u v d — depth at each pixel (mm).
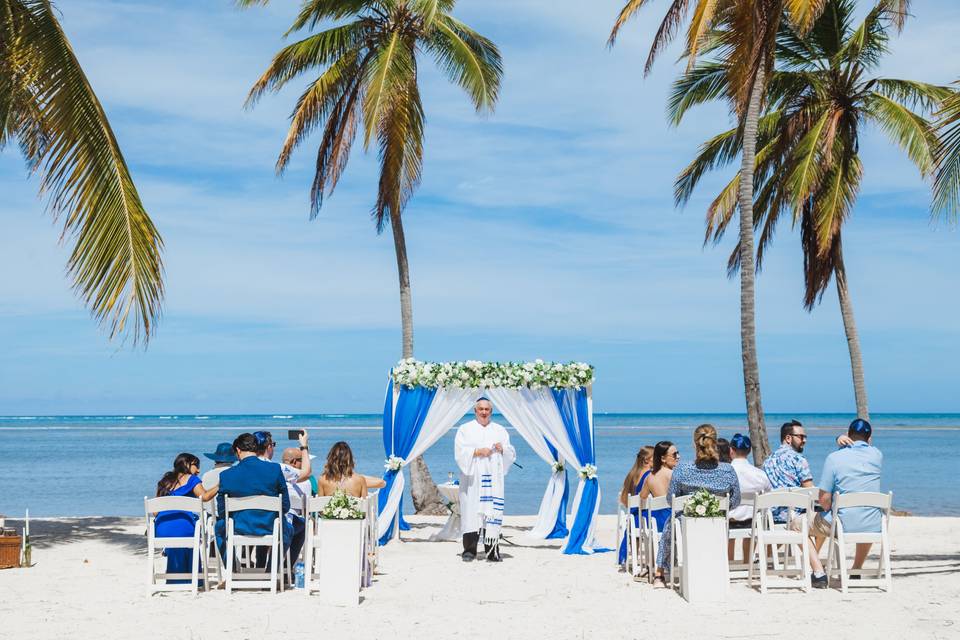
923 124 17078
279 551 9109
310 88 17438
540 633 7344
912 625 7500
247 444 9305
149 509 8820
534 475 32500
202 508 8891
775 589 9102
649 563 9695
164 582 9586
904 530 14523
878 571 9188
